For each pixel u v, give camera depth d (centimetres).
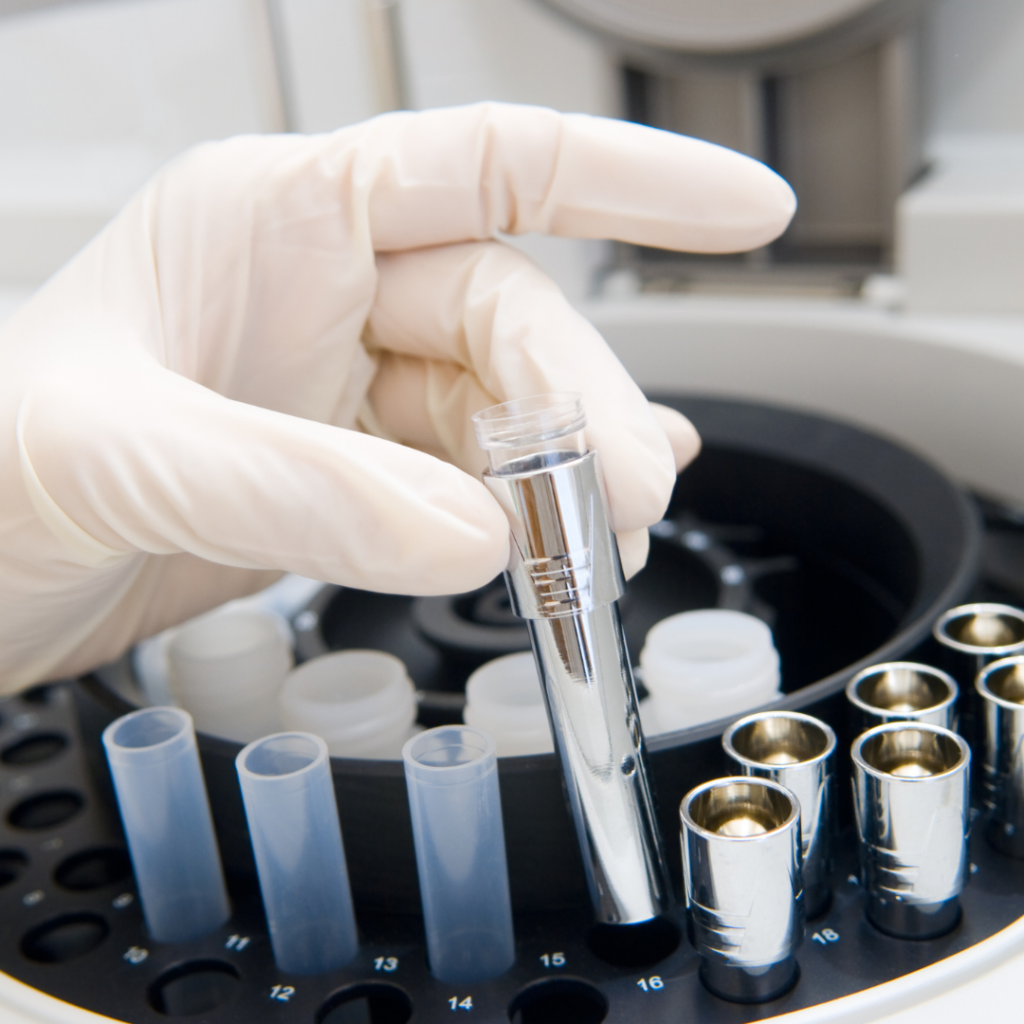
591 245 98
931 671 44
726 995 38
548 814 42
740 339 89
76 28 115
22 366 45
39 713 63
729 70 84
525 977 40
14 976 43
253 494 38
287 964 42
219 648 56
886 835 39
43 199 106
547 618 35
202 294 51
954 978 36
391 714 48
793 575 69
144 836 43
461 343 51
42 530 44
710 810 39
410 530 36
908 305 83
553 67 95
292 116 88
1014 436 75
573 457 34
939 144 96
